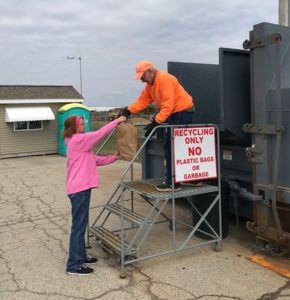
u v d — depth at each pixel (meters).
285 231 4.92
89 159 4.65
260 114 4.84
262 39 4.72
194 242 5.57
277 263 4.80
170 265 4.81
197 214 5.67
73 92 18.97
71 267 4.61
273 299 3.98
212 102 6.84
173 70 6.47
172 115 5.14
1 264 4.96
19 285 4.38
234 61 5.38
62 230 6.32
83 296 4.11
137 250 4.67
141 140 7.21
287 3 7.32
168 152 5.02
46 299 4.05
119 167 12.85
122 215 4.66
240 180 5.64
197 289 4.20
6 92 17.58
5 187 10.09
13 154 17.25
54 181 10.80
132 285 4.32
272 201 4.72
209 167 5.07
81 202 4.57
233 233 5.84
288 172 4.65
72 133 4.70
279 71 4.57
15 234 6.16
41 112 17.41
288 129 4.59
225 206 5.59
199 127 4.97
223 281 4.37
